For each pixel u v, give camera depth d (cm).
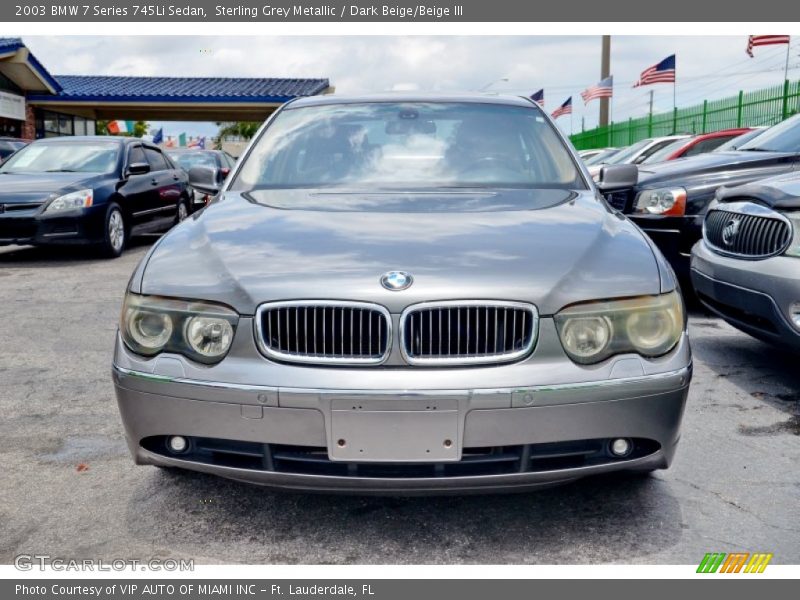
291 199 332
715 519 280
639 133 2323
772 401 407
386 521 280
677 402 251
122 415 260
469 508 289
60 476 320
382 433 236
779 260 395
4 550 263
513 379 236
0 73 1978
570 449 246
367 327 241
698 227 589
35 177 946
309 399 235
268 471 244
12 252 1035
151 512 289
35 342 543
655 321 251
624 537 268
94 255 993
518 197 332
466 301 240
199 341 247
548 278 248
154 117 2394
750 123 1714
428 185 353
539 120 401
